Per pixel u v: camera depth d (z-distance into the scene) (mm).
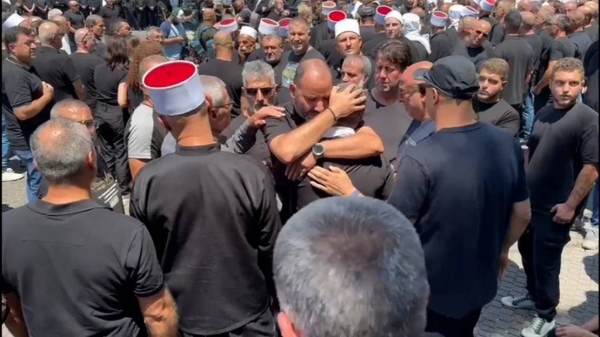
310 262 1219
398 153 3246
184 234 2326
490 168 2365
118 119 6168
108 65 6098
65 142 2051
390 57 3740
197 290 2375
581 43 8023
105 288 2039
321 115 2498
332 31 8703
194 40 12094
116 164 6332
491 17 9945
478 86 2393
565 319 4141
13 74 4996
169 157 2352
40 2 14500
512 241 2715
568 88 3363
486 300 2506
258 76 3518
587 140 3326
